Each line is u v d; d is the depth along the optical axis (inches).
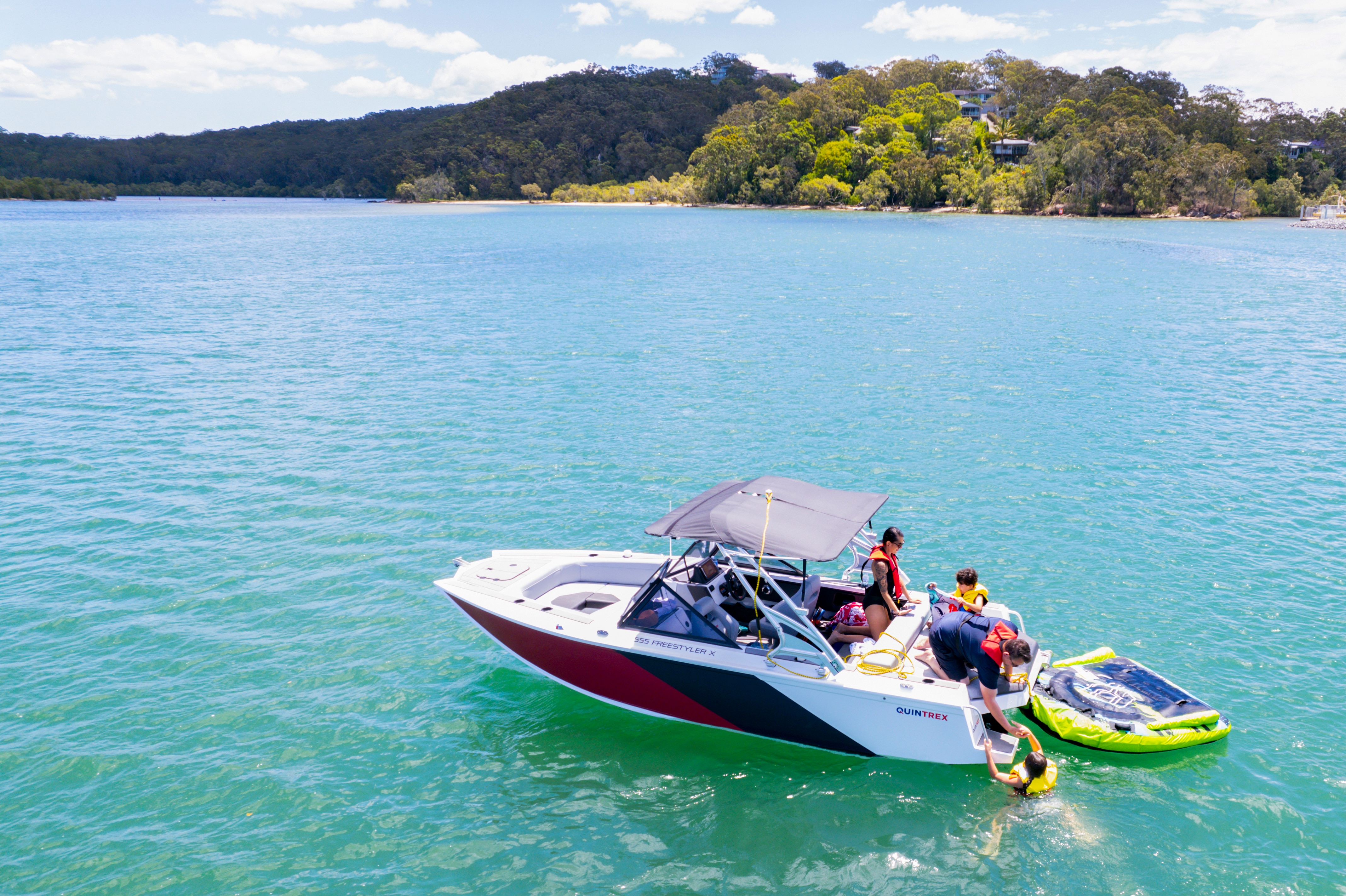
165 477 663.8
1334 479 633.6
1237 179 4800.7
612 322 1395.2
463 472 668.7
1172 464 669.3
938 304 1610.5
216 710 367.9
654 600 355.3
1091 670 360.2
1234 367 1044.5
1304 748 324.5
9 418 828.6
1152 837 281.3
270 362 1083.3
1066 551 508.1
